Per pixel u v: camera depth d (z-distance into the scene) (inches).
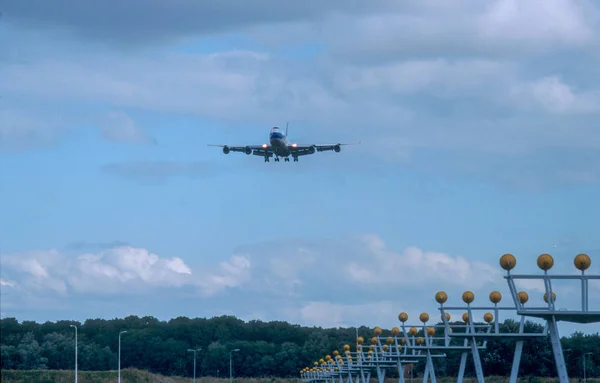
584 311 1376.7
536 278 1407.5
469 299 1904.5
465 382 4803.2
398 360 2888.8
